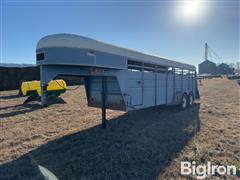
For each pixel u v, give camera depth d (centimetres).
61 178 337
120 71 584
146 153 426
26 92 1202
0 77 2023
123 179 331
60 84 1248
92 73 525
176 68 878
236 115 781
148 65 697
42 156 423
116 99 620
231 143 482
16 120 732
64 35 477
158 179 329
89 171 357
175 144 475
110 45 553
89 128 621
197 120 704
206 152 429
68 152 440
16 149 462
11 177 344
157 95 751
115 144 479
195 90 1084
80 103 1136
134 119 726
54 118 762
